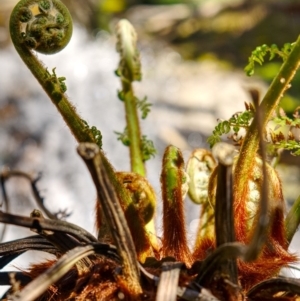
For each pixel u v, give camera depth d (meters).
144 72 2.29
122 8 2.76
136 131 0.62
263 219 0.41
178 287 0.46
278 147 0.54
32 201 1.61
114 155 1.76
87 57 2.27
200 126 1.89
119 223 0.45
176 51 2.49
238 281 0.47
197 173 0.58
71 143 1.83
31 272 0.52
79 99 2.03
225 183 0.44
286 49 0.52
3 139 1.83
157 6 2.83
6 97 1.92
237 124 0.51
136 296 0.46
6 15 2.25
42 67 0.50
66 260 0.45
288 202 1.49
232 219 0.45
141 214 0.53
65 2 2.53
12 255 0.52
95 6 2.63
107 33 2.54
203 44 2.53
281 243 0.52
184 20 2.70
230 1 2.71
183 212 0.52
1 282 0.52
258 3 2.61
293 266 0.56
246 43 2.47
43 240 0.51
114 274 0.47
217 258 0.45
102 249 0.47
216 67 2.32
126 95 0.62
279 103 0.53
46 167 1.78
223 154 0.44
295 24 2.47
